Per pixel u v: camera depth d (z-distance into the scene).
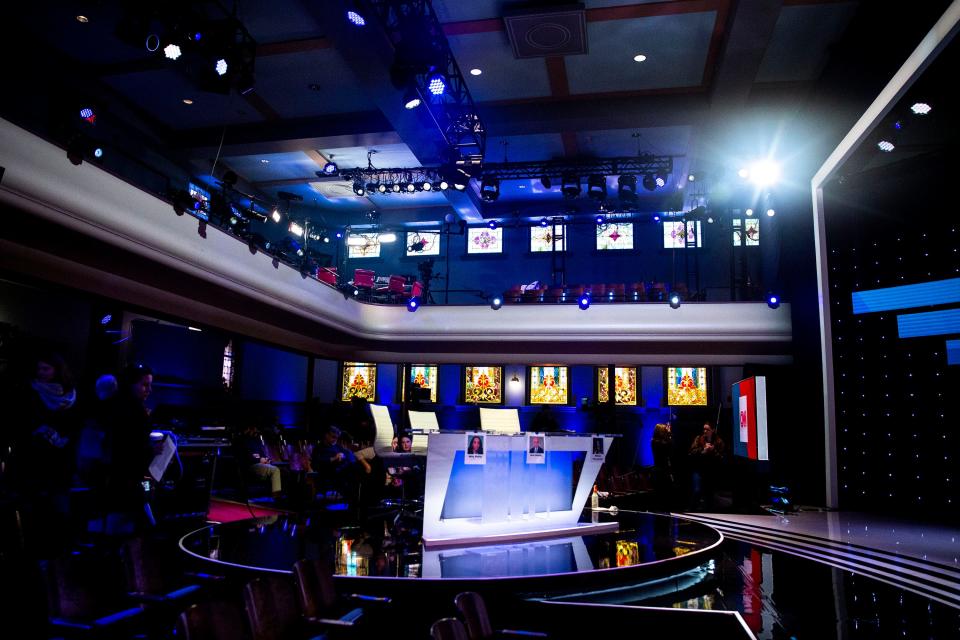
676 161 14.47
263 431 11.27
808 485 12.12
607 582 4.69
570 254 17.55
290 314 11.95
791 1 8.99
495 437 5.77
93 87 10.86
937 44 7.31
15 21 9.29
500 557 5.04
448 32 9.62
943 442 10.46
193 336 13.12
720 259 16.97
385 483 8.91
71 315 11.36
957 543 7.70
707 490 12.09
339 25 8.35
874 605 4.79
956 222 10.45
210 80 8.19
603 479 11.65
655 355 14.89
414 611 4.16
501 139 13.45
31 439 5.05
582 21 9.02
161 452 5.30
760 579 5.57
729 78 10.20
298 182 15.96
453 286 18.02
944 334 10.53
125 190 7.84
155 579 3.62
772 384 13.69
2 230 6.99
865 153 10.45
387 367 17.56
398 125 11.14
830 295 11.98
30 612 2.81
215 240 9.56
